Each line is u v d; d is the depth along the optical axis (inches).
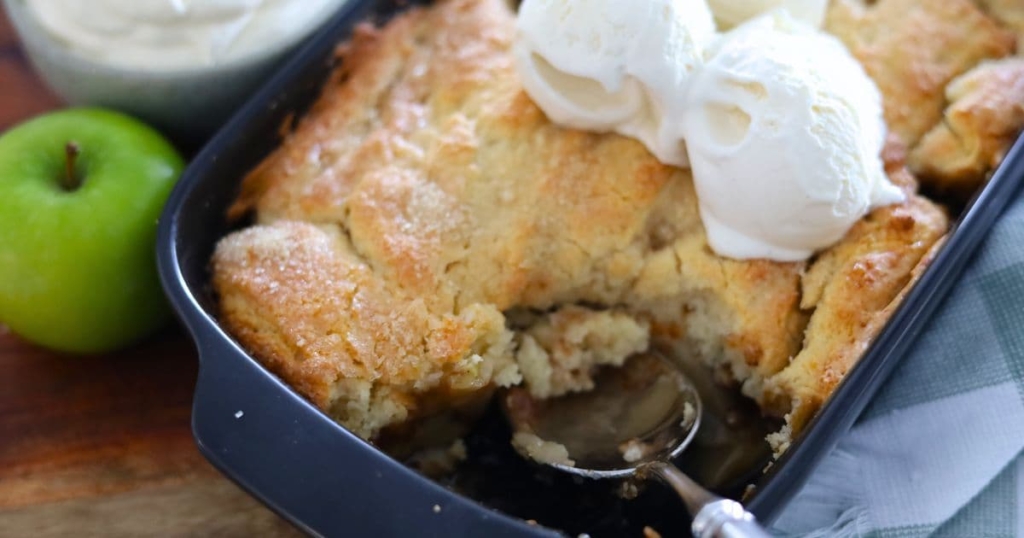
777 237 22.8
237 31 24.7
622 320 23.9
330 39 24.3
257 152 23.8
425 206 23.3
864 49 24.5
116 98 24.9
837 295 22.8
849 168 22.5
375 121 24.4
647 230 23.6
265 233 23.2
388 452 23.3
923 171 23.9
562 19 22.7
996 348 23.1
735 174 22.4
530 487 23.2
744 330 23.1
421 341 22.7
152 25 24.5
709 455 23.3
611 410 23.7
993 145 23.7
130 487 23.5
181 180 22.9
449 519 20.5
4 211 23.3
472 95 24.2
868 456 23.0
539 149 23.6
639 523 22.8
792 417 22.7
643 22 22.4
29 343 24.7
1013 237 23.5
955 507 22.5
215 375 21.4
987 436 22.8
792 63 22.5
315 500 20.7
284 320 22.5
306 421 21.1
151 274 23.8
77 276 23.3
